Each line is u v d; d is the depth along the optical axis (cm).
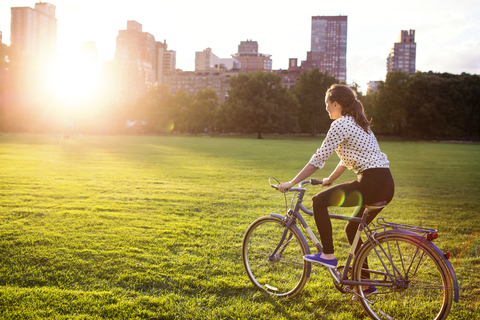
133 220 543
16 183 858
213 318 266
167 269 354
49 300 281
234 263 377
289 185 276
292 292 301
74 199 693
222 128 7206
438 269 242
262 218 320
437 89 5997
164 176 1072
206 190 839
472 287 331
